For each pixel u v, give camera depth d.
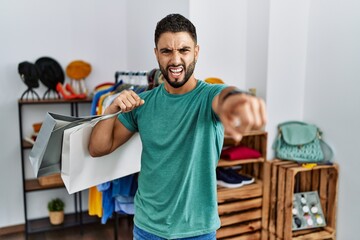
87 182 1.42
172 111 1.17
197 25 2.54
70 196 3.26
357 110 2.29
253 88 2.71
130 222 3.21
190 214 1.17
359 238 2.31
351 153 2.35
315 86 2.62
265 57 2.57
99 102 2.35
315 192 2.57
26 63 2.86
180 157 1.16
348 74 2.34
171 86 1.16
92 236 2.92
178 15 1.13
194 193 1.17
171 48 1.10
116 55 3.33
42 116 3.08
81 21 3.13
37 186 2.84
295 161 2.52
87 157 1.38
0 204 2.99
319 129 2.58
